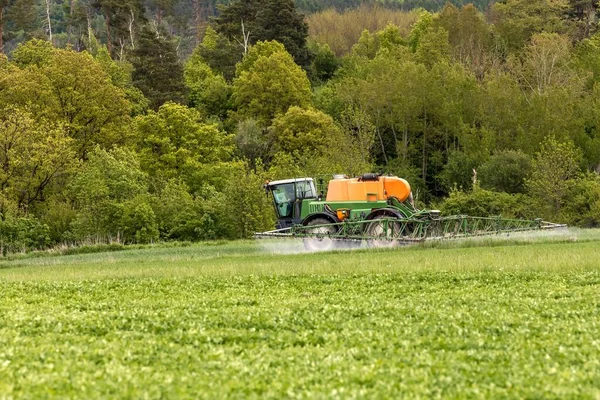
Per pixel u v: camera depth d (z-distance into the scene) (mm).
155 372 21141
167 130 115750
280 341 25219
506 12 186500
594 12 197375
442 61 147125
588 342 24016
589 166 121125
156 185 102000
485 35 174125
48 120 111000
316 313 30500
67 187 96312
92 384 19719
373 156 141250
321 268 45969
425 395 18625
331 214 64375
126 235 86062
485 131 125812
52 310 33469
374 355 22734
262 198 88312
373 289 38031
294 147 132500
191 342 25641
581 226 92875
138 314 30906
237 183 88812
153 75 155250
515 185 109938
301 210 67438
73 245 82688
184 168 113375
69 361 22297
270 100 150875
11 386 19391
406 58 157375
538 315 29188
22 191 94625
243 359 22516
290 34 183375
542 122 124625
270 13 183625
